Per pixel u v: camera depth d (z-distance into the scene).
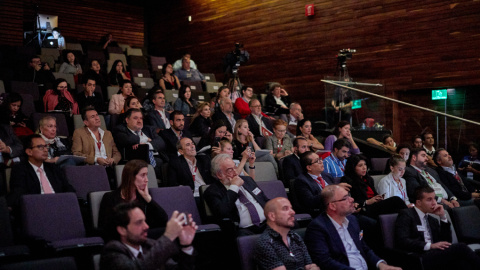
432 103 7.96
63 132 5.79
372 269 3.73
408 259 3.80
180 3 11.89
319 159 4.66
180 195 3.93
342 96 7.23
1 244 3.12
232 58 8.48
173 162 4.50
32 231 3.26
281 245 3.29
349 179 4.82
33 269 2.56
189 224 2.67
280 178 5.34
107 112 6.67
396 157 5.00
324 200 3.71
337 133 6.34
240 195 4.10
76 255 3.13
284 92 8.32
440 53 7.84
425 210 4.03
